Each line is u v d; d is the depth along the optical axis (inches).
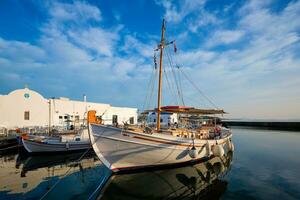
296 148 961.5
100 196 366.6
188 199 354.6
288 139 1362.0
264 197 360.8
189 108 618.5
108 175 478.9
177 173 492.1
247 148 965.8
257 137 1519.4
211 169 544.1
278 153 828.0
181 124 882.1
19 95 1064.2
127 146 438.6
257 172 529.7
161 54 584.7
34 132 965.8
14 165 622.5
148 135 443.2
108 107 1494.8
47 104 1151.0
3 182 451.8
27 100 1087.0
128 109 1657.2
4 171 549.6
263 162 653.3
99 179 469.4
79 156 756.6
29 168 583.2
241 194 374.9
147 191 386.0
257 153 828.0
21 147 817.5
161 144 456.4
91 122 455.2
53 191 394.6
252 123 3166.8
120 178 446.3
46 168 582.6
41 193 384.5
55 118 1178.6
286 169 561.9
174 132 536.4
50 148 770.8
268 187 413.7
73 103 1274.6
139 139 439.8
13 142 860.6
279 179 467.8
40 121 1116.5
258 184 432.5
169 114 1579.7
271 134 1798.7
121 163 446.9
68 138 832.9
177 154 486.3
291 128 2544.3
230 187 412.5
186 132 571.5
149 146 446.6
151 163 467.5
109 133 438.6
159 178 451.5
